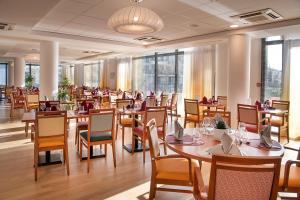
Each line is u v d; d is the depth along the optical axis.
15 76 15.34
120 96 9.81
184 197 3.04
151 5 4.51
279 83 6.76
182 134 2.70
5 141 5.41
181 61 9.91
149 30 3.70
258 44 7.06
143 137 4.23
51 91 7.89
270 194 1.60
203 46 8.59
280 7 4.53
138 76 12.26
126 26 3.53
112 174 3.70
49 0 3.94
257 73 7.12
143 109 5.12
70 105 5.12
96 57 13.65
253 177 1.57
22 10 4.49
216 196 1.64
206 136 2.91
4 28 6.04
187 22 5.69
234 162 1.54
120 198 2.99
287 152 4.87
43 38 7.31
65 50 10.91
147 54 11.53
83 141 4.14
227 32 6.45
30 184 3.31
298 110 6.22
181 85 9.94
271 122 5.59
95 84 17.06
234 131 2.95
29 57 15.18
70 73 20.38
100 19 5.61
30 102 7.80
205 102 7.18
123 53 11.44
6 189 3.15
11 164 4.04
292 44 6.37
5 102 13.66
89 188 3.23
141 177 3.61
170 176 2.51
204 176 3.34
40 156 4.41
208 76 8.48
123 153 4.71
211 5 4.48
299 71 6.22
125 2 4.40
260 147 2.45
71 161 4.21
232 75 6.38
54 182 3.38
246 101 6.30
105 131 3.92
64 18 5.57
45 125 3.46
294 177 2.39
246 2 4.28
